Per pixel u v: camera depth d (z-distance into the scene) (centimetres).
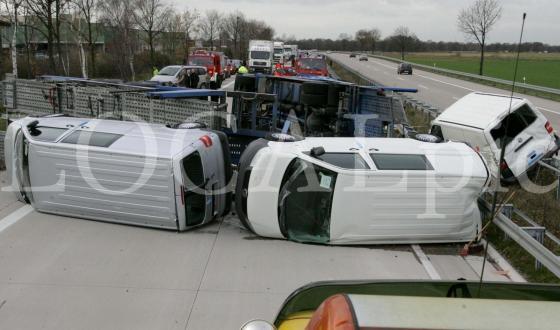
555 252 758
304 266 666
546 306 233
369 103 1175
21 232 743
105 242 719
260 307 554
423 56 11862
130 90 1123
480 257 725
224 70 4338
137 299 564
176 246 716
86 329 504
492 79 4278
